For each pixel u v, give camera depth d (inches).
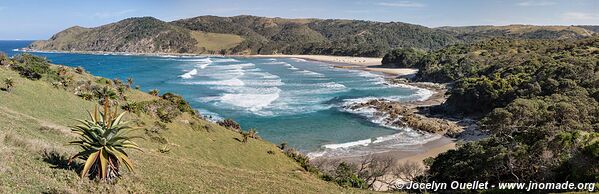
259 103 3006.9
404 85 4266.7
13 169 503.8
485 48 5600.4
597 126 1572.3
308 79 4734.3
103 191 561.0
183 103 1777.8
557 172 942.4
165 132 1362.0
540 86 2536.9
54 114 1170.6
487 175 1074.1
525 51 5004.9
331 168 1546.5
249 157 1448.1
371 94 3567.9
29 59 1585.9
